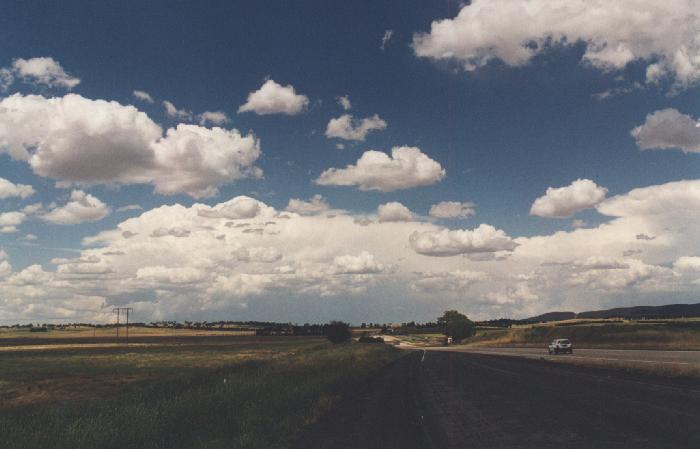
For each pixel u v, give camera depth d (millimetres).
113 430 12352
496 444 10953
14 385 41719
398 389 23594
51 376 49438
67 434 12203
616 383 21719
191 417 14414
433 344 172375
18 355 92188
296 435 12852
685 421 12328
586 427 12281
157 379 43938
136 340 160000
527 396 19219
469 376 30234
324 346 96438
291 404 17656
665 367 26125
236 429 13297
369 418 15234
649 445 10062
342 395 21625
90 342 149000
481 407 16766
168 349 110688
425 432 12711
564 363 37625
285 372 29406
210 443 11539
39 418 15797
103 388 38594
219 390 19938
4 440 12195
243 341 146875
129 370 55844
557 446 10414
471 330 174750
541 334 102875
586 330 85000
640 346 57156
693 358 33562
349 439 12133
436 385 25109
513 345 101188
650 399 16234
